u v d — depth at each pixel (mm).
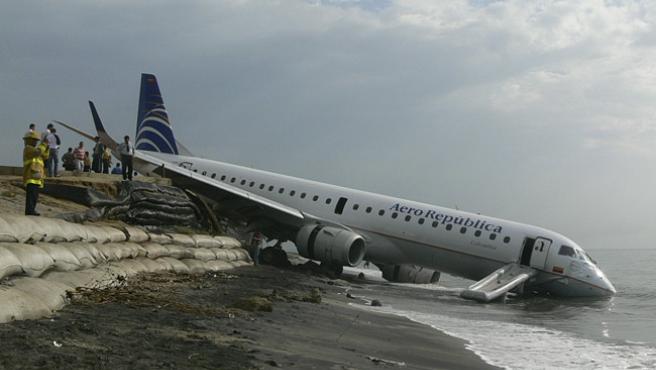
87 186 23688
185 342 7840
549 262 25484
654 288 33000
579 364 10484
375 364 8453
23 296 8250
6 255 8852
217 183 30281
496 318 17422
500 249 26297
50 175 24859
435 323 15031
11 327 7293
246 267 25484
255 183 34312
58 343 6859
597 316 18391
